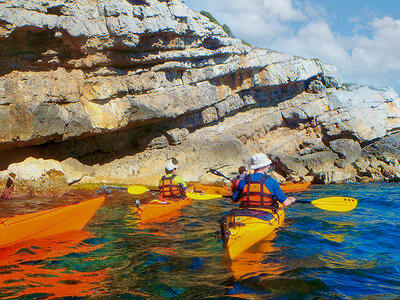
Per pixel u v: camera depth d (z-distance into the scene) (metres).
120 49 11.51
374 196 10.59
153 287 3.46
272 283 3.53
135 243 4.99
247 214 5.04
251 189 5.27
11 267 3.96
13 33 9.09
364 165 16.36
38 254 4.42
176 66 13.29
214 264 4.11
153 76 12.69
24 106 9.53
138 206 6.32
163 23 11.84
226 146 14.34
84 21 10.36
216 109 15.73
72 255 4.41
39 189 9.63
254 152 16.56
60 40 10.19
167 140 14.38
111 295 3.27
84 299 3.17
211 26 13.85
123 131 13.52
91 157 12.88
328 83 18.22
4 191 8.84
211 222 6.45
